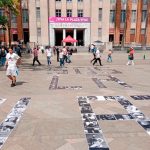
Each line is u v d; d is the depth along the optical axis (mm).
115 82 12070
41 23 46125
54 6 46594
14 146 4762
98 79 13133
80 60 27719
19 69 18469
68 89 10312
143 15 50094
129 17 49688
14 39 47562
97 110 7051
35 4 45562
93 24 47125
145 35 47375
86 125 5844
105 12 47188
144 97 8656
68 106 7516
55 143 4871
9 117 6508
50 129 5613
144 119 6242
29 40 47031
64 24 46344
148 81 12336
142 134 5285
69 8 47062
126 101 8086
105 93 9391
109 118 6336
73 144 4820
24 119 6328
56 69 18531
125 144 4801
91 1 46562
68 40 38344
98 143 4848
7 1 23031
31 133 5395
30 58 29438
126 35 50188
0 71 16594
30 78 13688
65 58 24219
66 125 5855
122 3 49094
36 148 4668
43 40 46531
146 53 34750
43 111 7020
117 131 5453
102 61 26188
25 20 47562
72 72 16516
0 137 5195
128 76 14281
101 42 43906
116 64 22875
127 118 6324
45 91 9930
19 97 8852
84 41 47562
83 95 9055
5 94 9414
